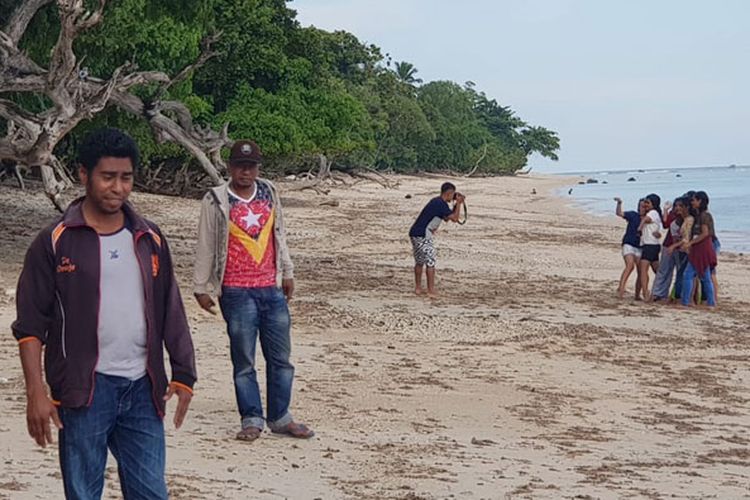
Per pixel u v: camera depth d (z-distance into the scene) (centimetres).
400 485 736
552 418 1005
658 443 927
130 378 462
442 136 11900
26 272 454
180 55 2708
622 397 1127
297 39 5138
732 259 3102
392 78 10669
